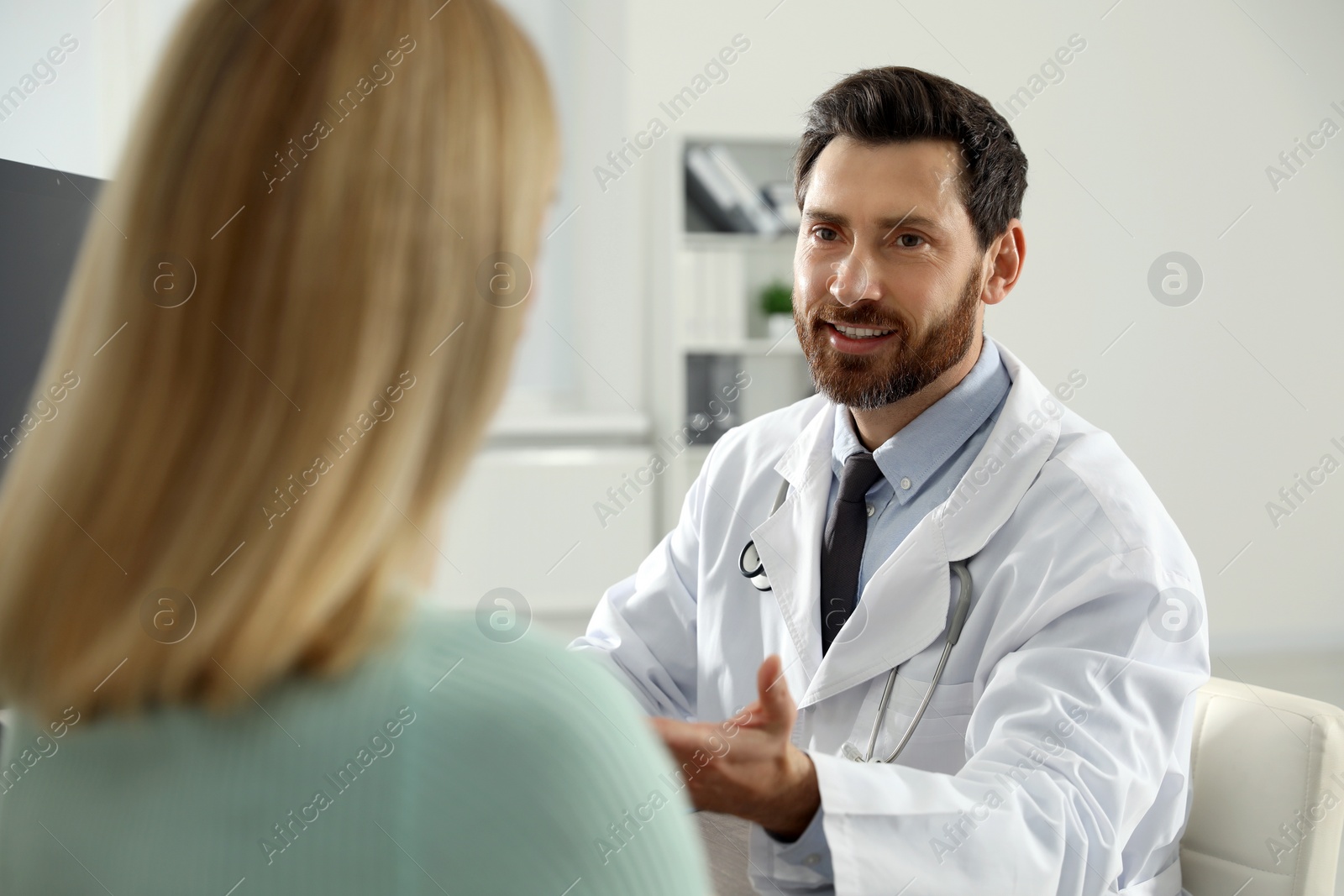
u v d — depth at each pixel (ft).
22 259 3.63
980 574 4.04
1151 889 3.76
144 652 1.34
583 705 1.33
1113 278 13.25
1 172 3.52
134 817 1.39
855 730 4.05
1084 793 3.20
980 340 4.45
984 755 3.30
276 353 1.28
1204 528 13.39
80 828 1.44
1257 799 3.82
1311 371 13.50
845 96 4.23
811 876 2.94
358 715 1.31
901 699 4.00
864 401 4.20
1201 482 13.39
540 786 1.27
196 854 1.33
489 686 1.32
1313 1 13.42
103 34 11.32
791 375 13.21
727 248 12.96
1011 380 4.52
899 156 4.07
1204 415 13.39
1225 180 13.38
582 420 12.35
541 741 1.28
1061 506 3.99
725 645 4.63
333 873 1.28
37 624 1.40
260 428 1.28
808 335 4.30
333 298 1.27
